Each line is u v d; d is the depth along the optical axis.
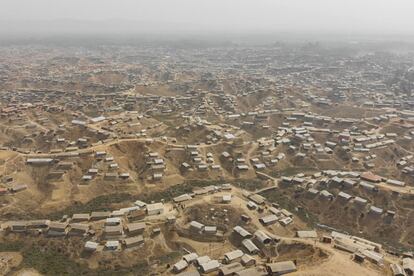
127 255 162.12
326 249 156.62
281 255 161.12
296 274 133.50
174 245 173.50
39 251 164.75
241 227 181.88
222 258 160.75
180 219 188.38
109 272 152.88
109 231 172.25
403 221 198.12
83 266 155.62
